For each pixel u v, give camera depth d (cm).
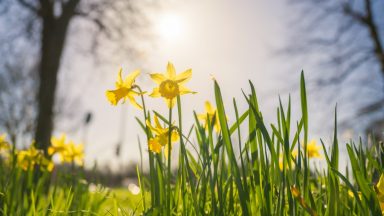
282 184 58
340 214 60
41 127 479
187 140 65
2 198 101
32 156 116
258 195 59
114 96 67
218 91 58
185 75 63
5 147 123
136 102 67
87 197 110
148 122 64
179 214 68
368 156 62
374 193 54
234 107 60
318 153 105
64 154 129
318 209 61
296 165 57
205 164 65
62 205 98
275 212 58
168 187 64
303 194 57
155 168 66
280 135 58
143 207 67
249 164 62
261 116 59
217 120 72
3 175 115
